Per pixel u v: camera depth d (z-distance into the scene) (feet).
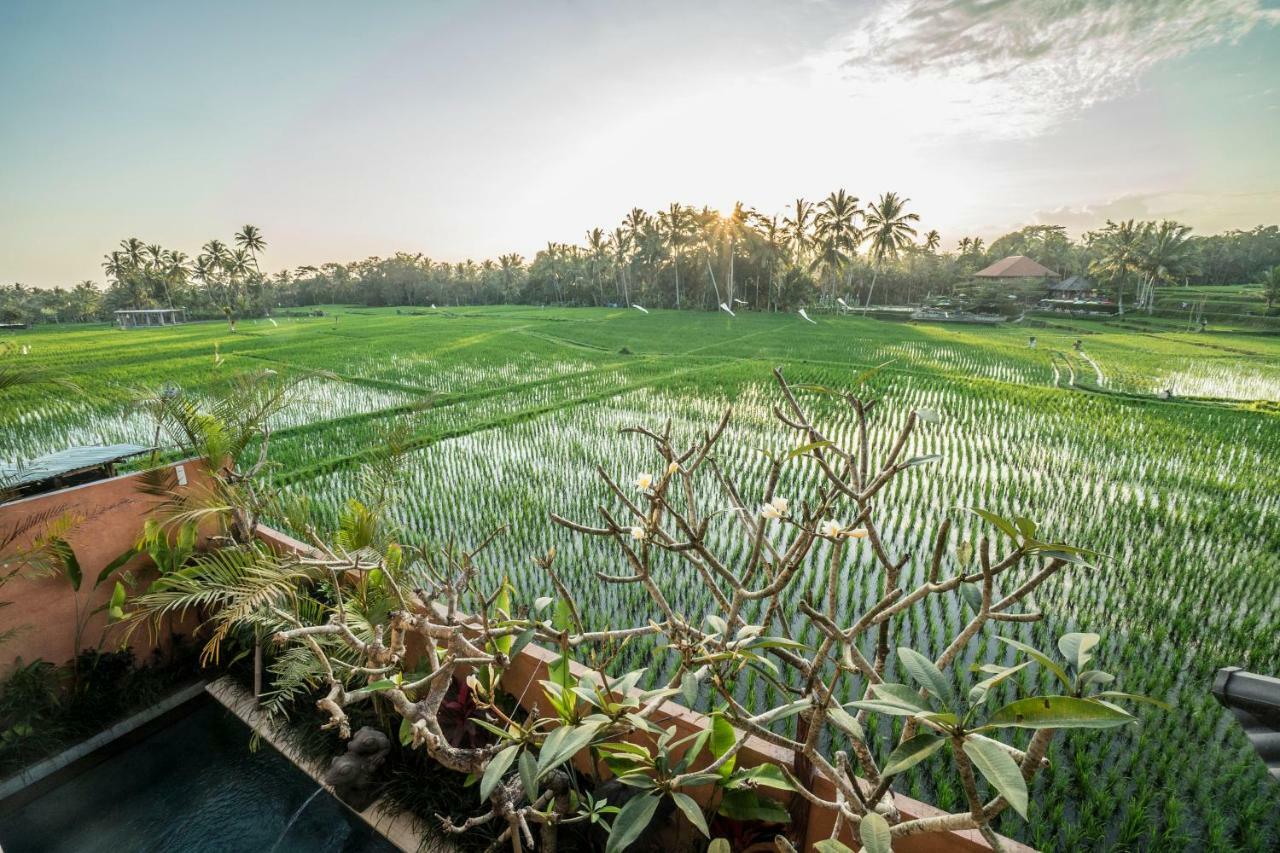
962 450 49.44
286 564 11.00
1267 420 58.49
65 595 17.70
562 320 201.16
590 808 11.51
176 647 19.67
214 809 15.85
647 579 9.04
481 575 29.04
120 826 15.51
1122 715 4.95
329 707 9.48
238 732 18.21
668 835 12.55
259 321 244.83
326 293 370.53
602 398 69.77
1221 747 18.42
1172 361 102.94
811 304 236.84
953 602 26.61
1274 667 21.81
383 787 14.98
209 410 21.12
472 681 11.34
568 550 31.58
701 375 85.46
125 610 18.67
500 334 153.58
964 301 221.66
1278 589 27.40
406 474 18.89
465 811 14.12
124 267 261.24
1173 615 25.34
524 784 8.72
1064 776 16.97
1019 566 29.76
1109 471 43.96
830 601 8.42
